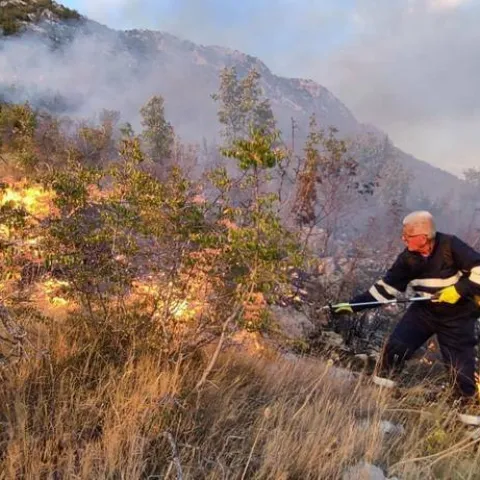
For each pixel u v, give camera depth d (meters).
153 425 2.52
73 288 3.16
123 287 3.18
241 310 3.05
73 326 3.26
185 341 3.21
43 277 3.22
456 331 3.75
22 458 2.20
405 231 3.78
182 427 2.60
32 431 2.39
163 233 3.11
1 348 2.97
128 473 2.19
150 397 2.69
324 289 6.05
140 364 2.97
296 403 3.09
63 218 3.14
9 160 7.02
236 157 2.93
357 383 3.82
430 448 3.05
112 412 2.58
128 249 3.11
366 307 4.06
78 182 3.14
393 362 4.11
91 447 2.30
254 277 2.85
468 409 3.63
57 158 7.27
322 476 2.53
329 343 5.39
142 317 3.17
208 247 2.99
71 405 2.54
